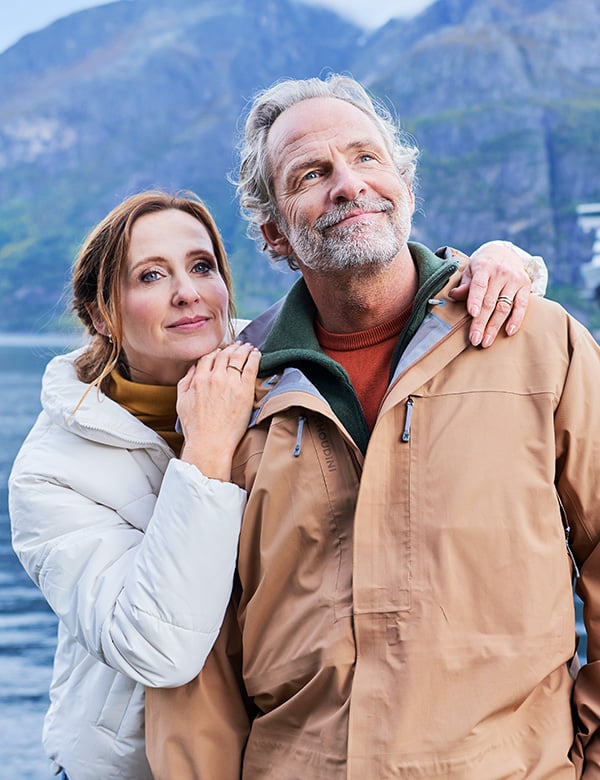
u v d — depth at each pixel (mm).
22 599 17562
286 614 1746
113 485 1979
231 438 1846
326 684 1662
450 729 1557
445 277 1821
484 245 1998
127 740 1912
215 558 1733
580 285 91875
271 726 1748
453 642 1588
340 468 1754
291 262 2066
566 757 1604
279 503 1766
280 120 1932
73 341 2250
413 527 1657
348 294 1850
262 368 1904
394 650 1609
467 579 1617
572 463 1696
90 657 1999
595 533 1713
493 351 1758
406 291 1894
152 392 2070
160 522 1765
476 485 1647
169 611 1713
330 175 1846
